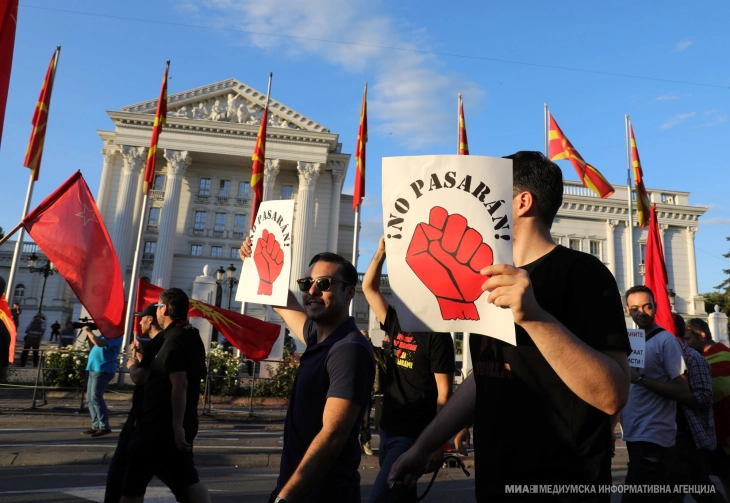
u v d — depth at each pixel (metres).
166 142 48.00
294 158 49.56
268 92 21.16
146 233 49.47
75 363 14.98
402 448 4.00
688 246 51.62
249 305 45.75
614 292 1.91
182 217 50.66
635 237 50.12
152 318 5.00
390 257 2.10
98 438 9.58
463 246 2.01
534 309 1.62
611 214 49.75
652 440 4.38
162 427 4.11
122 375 16.91
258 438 10.52
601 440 1.89
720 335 37.75
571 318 1.92
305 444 2.79
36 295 49.78
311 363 2.89
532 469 1.92
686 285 51.03
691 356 4.56
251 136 49.50
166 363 4.16
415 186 2.10
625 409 4.58
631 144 20.06
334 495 2.67
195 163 51.66
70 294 50.84
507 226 1.99
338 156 52.19
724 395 5.02
